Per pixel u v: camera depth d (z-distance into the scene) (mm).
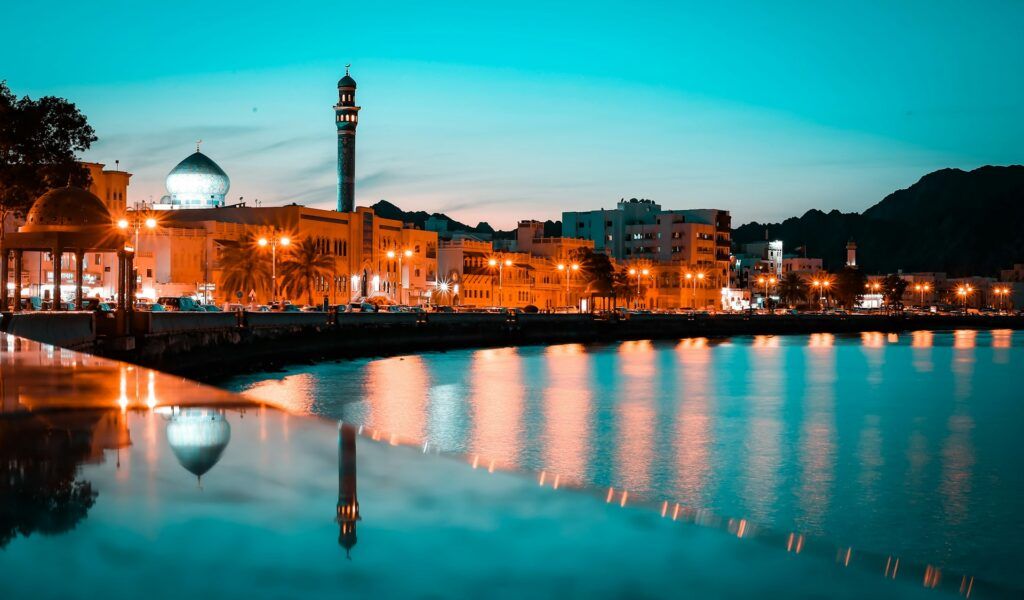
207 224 139750
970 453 44344
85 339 56469
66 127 87500
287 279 139000
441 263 194250
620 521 6320
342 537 5395
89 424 9555
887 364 106875
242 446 8281
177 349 70312
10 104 83750
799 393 72000
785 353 129250
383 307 147375
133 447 8109
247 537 5258
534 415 56812
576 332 162250
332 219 159125
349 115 173250
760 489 35938
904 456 43312
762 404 63969
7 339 31438
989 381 84312
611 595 4867
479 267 196750
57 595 4238
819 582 5676
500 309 178375
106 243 74312
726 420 55438
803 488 36062
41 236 72688
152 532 5246
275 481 6758
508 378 82875
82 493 6145
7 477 6652
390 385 74812
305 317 103188
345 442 8633
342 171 173625
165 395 12383
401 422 53438
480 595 4688
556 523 6152
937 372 94812
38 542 4988
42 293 122438
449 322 135375
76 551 4859
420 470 7512
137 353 62219
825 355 124625
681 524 6395
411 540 5488
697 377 86375
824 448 45406
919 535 29297
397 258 175625
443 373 87938
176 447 8133
